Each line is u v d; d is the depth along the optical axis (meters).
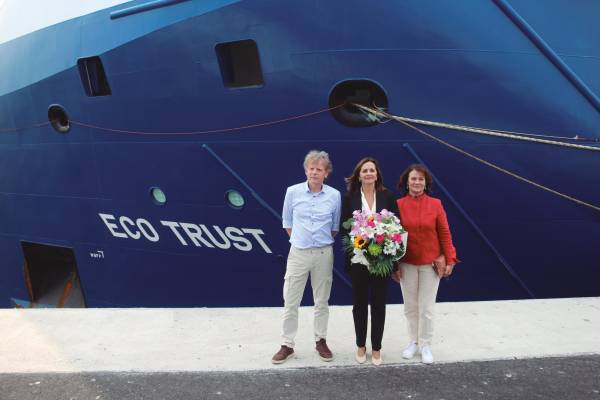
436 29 4.93
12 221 7.99
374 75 5.03
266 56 5.21
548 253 5.42
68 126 6.63
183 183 5.97
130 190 6.36
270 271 5.90
